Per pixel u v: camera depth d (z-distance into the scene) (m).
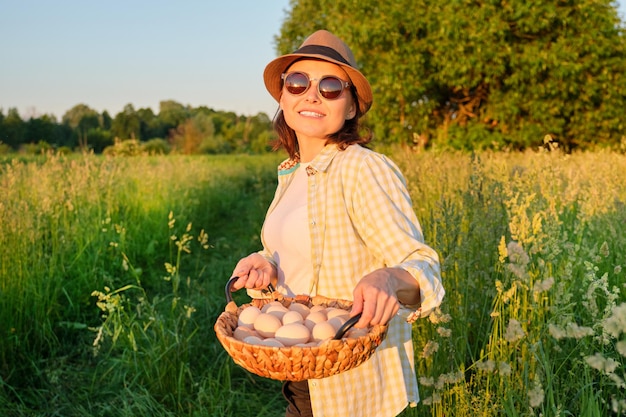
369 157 1.98
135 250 7.68
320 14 24.12
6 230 5.05
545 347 2.71
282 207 2.20
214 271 7.16
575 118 18.48
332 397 2.00
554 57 16.97
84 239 6.76
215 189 15.00
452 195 5.85
